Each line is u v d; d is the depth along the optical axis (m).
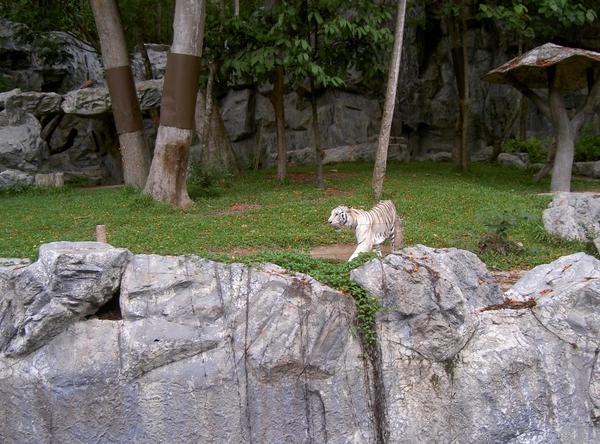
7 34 21.91
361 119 21.78
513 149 19.92
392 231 9.18
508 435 6.99
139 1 19.27
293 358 6.90
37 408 6.79
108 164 20.34
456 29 17.33
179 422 6.81
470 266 7.84
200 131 16.98
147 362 6.80
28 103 18.17
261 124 22.52
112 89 14.84
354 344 7.14
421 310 7.13
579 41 20.53
